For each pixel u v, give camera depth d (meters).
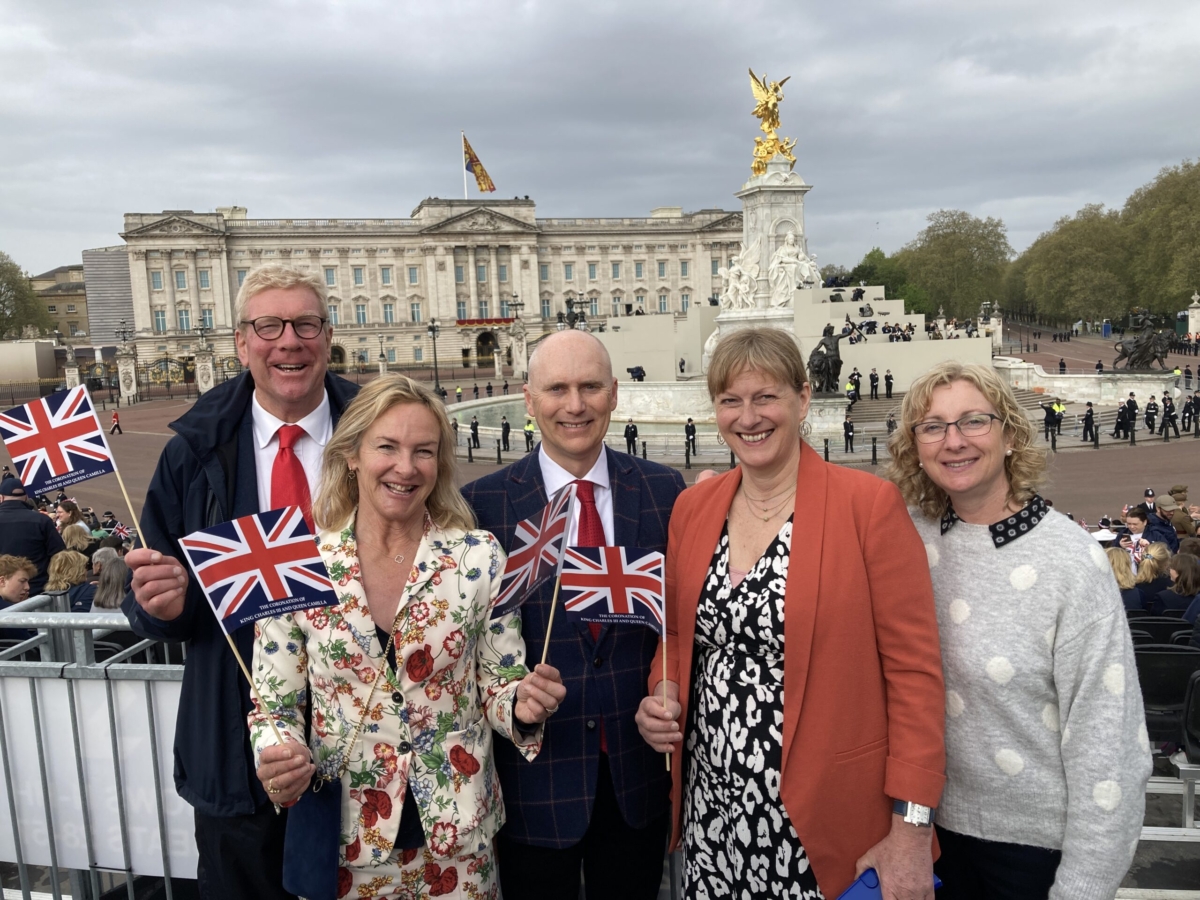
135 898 5.45
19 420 3.90
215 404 4.39
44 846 4.96
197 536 3.41
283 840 3.99
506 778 4.07
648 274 119.88
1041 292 104.88
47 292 150.50
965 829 3.74
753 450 3.73
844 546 3.61
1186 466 31.39
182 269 102.56
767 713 3.65
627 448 40.25
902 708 3.55
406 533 3.68
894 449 4.05
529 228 112.69
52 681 4.80
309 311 4.29
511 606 3.69
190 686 4.02
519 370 93.56
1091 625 3.46
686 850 3.96
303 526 3.47
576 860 4.10
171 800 4.76
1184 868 5.80
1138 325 52.84
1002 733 3.62
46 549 10.13
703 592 3.88
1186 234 84.06
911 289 107.25
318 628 3.53
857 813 3.56
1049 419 38.31
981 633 3.64
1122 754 3.38
